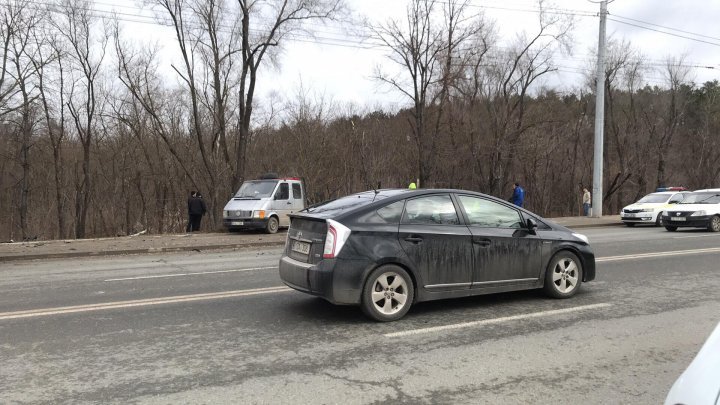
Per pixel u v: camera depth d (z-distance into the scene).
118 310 6.59
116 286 8.38
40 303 7.09
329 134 32.47
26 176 31.27
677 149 48.94
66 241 15.78
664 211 19.75
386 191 6.61
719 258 10.91
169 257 12.77
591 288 7.81
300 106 42.03
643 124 44.56
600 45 25.22
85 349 5.02
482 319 6.09
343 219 5.86
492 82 33.06
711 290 7.70
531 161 40.00
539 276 6.89
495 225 6.67
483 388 4.11
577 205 44.56
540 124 34.91
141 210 34.28
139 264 11.36
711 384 2.04
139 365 4.57
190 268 10.52
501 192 34.88
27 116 27.81
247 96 25.05
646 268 9.63
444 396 3.95
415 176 33.94
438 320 6.03
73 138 34.31
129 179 33.06
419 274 6.07
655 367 4.58
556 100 38.94
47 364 4.60
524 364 4.64
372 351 4.96
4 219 34.56
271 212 18.39
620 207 44.34
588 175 44.31
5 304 7.05
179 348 5.05
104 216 34.25
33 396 3.92
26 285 8.63
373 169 32.91
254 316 6.25
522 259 6.73
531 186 43.31
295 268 6.09
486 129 33.00
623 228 21.55
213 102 28.05
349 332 5.57
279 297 7.28
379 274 5.88
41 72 26.67
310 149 31.39
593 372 4.46
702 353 2.27
